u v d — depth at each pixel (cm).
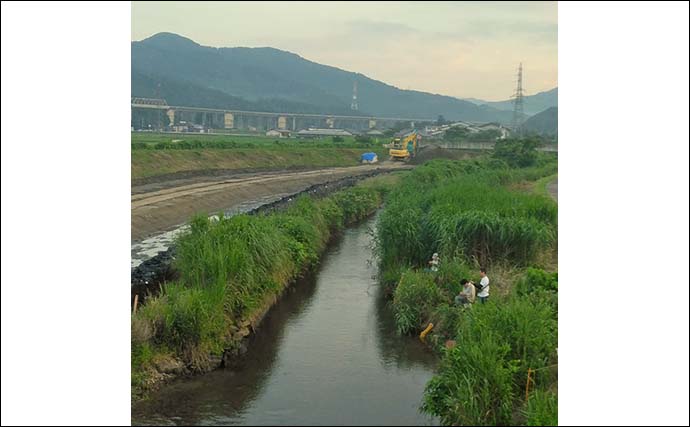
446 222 1772
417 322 1445
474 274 1580
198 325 1221
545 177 3834
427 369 1234
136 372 1122
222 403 1070
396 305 1526
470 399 964
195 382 1154
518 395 1012
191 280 1405
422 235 1823
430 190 2575
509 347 1038
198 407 1056
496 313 1163
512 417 966
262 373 1200
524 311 1131
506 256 1711
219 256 1441
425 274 1617
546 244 1770
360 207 3142
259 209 2538
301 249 1964
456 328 1309
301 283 1844
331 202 2909
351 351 1323
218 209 3178
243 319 1416
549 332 1115
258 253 1658
